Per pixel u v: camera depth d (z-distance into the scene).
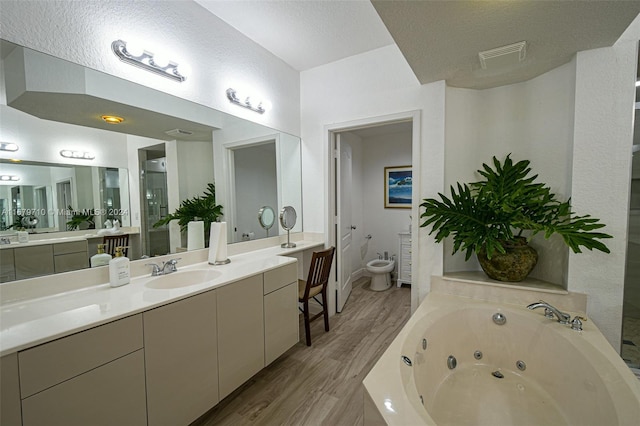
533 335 1.76
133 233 1.76
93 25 1.50
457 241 2.05
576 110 1.78
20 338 0.93
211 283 1.58
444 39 1.61
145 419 1.24
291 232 3.03
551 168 2.02
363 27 2.29
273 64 2.73
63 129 1.45
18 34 1.27
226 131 2.31
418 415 1.00
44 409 0.95
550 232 1.66
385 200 4.38
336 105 2.86
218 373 1.58
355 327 2.76
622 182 1.70
